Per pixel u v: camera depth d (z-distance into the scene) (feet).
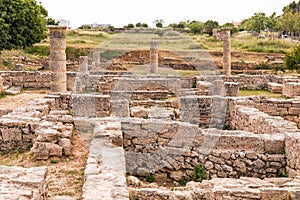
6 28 135.33
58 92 71.15
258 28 281.95
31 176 25.46
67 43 175.32
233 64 151.64
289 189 28.07
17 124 43.34
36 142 38.81
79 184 31.96
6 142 43.29
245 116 55.06
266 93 95.30
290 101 66.64
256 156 37.83
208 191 28.55
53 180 32.89
